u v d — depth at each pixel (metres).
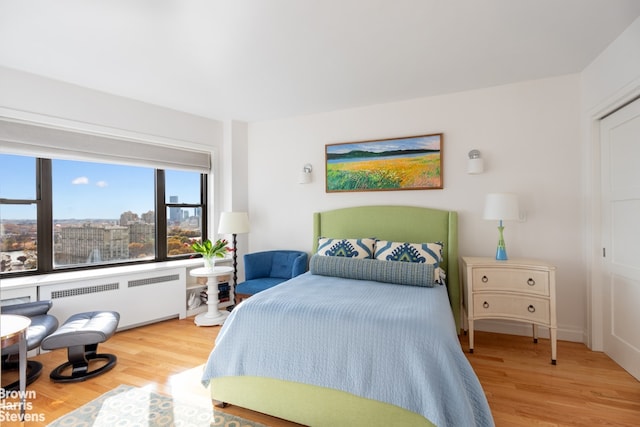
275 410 1.74
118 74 2.74
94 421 1.78
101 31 2.07
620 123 2.30
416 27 2.05
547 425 1.71
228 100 3.38
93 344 2.43
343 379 1.58
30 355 2.60
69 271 3.11
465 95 3.12
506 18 1.95
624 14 1.92
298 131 3.89
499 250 2.76
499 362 2.44
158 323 3.42
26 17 1.91
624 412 1.82
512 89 2.96
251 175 4.13
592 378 2.19
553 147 2.83
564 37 2.18
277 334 1.76
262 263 3.66
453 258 3.02
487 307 2.62
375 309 1.76
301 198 3.88
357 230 3.46
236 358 1.81
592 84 2.54
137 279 3.23
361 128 3.57
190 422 1.78
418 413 1.44
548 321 2.43
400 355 1.51
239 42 2.22
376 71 2.70
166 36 2.14
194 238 4.01
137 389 2.12
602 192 2.53
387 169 3.41
